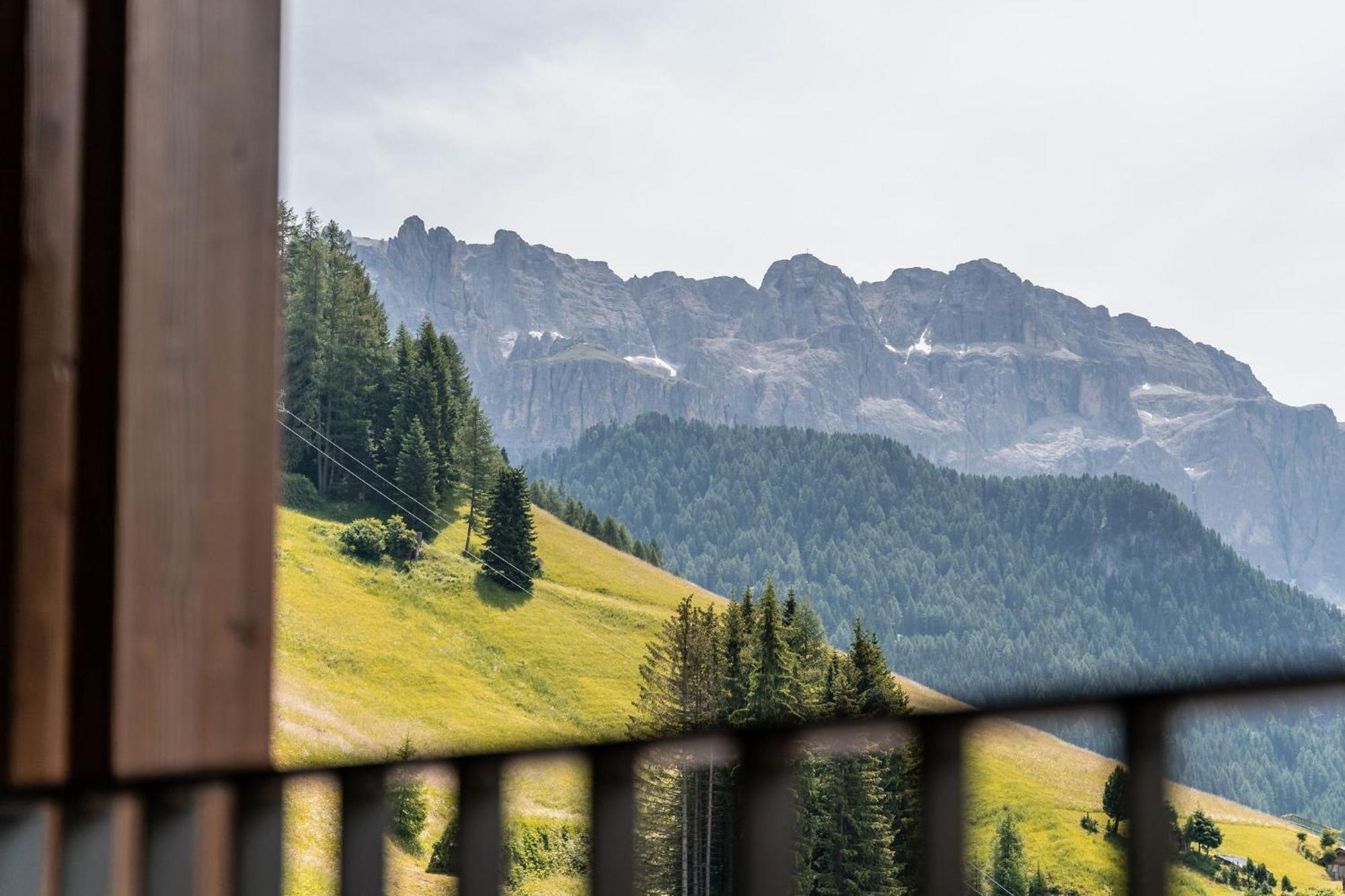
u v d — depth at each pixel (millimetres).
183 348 972
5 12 925
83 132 955
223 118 1016
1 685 887
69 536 922
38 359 924
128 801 649
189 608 953
